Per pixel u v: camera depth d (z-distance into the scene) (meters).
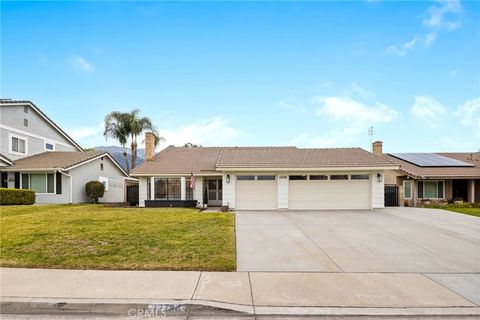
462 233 9.89
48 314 4.36
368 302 4.61
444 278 5.66
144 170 19.16
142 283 5.21
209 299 4.61
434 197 20.94
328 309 4.40
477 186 20.86
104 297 4.62
